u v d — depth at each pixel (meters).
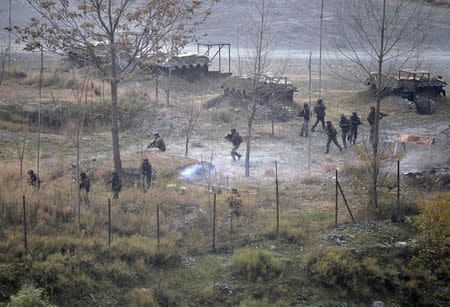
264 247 45.94
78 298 38.53
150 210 50.62
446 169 63.88
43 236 42.97
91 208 49.41
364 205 52.84
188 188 58.03
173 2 58.66
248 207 52.25
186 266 43.34
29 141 77.56
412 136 70.06
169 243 44.56
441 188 58.50
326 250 44.19
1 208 46.47
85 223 46.88
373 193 52.66
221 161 71.81
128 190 55.62
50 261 39.97
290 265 43.47
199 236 47.12
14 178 58.12
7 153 71.12
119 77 57.72
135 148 77.94
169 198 53.88
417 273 44.44
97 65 58.31
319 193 58.72
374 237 47.28
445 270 44.88
